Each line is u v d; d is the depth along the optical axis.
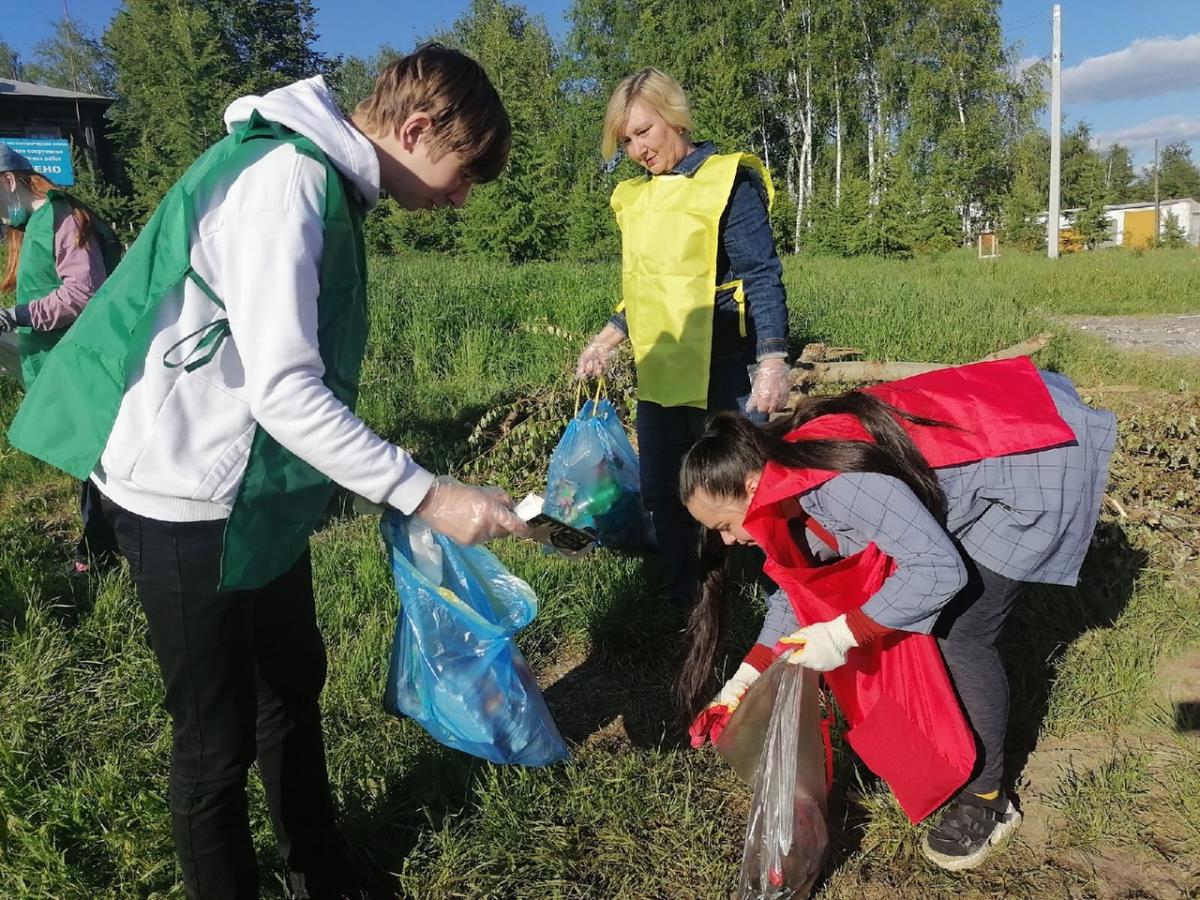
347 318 1.65
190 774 1.76
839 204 29.56
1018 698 2.97
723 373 3.28
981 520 2.21
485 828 2.42
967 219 38.25
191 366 1.53
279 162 1.51
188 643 1.65
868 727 2.25
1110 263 20.55
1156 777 2.65
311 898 2.14
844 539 2.11
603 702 3.09
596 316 8.73
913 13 36.47
